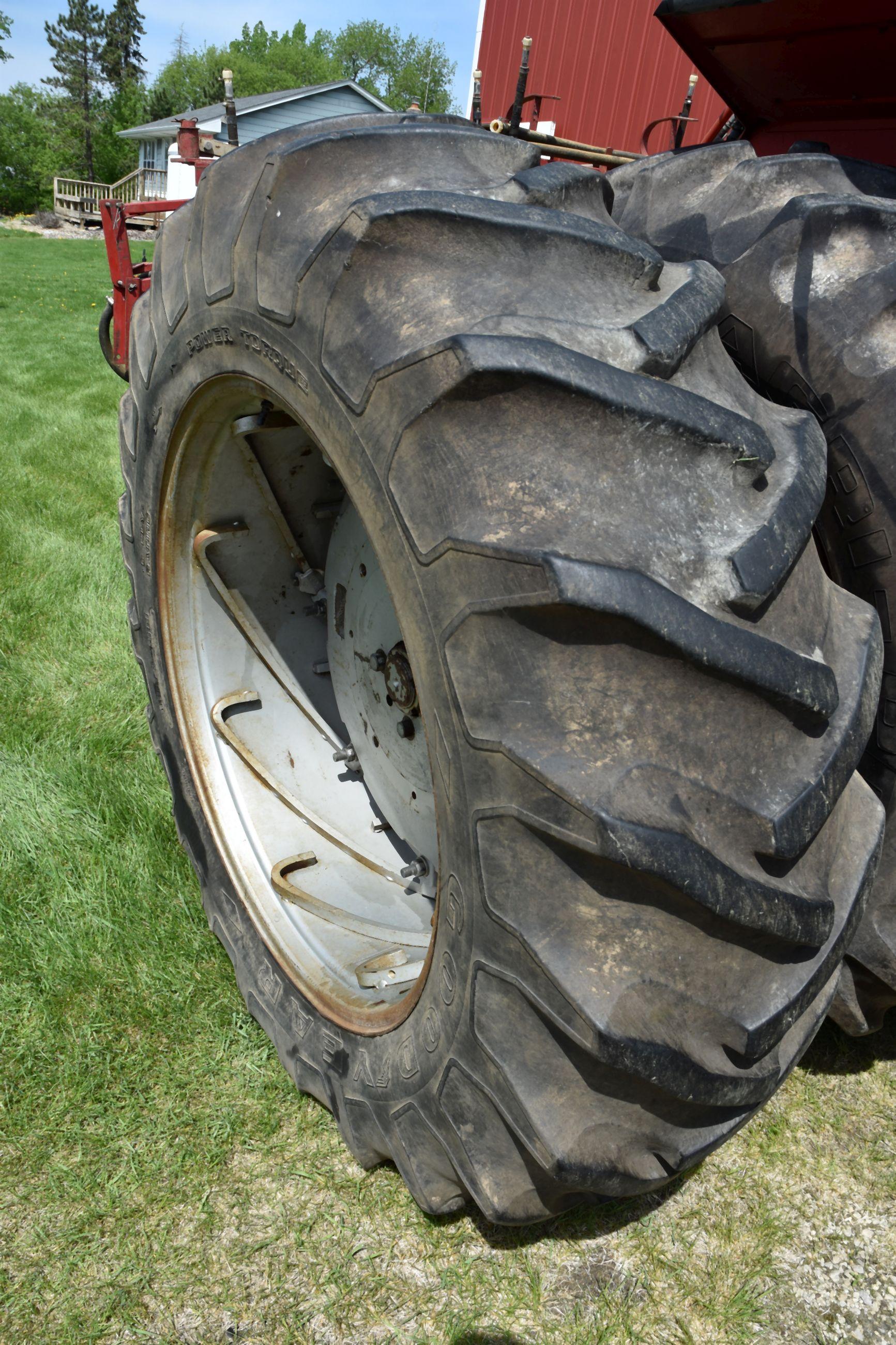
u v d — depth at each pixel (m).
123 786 2.83
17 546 4.68
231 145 2.28
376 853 2.13
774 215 1.53
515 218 1.12
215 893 2.14
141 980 2.17
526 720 1.06
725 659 1.00
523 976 1.13
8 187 60.38
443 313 1.10
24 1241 1.64
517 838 1.10
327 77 80.69
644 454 1.04
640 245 1.18
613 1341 1.50
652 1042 1.06
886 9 1.52
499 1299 1.56
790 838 1.05
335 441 1.26
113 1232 1.66
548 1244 1.65
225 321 1.48
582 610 0.97
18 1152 1.80
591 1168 1.15
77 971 2.18
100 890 2.42
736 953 1.11
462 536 1.06
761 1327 1.54
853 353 1.44
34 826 2.64
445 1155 1.41
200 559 2.02
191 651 2.13
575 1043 1.10
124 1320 1.53
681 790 1.03
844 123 1.95
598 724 1.03
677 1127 1.19
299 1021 1.83
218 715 2.12
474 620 1.07
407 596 1.18
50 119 70.75
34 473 6.03
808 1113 1.90
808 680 1.06
